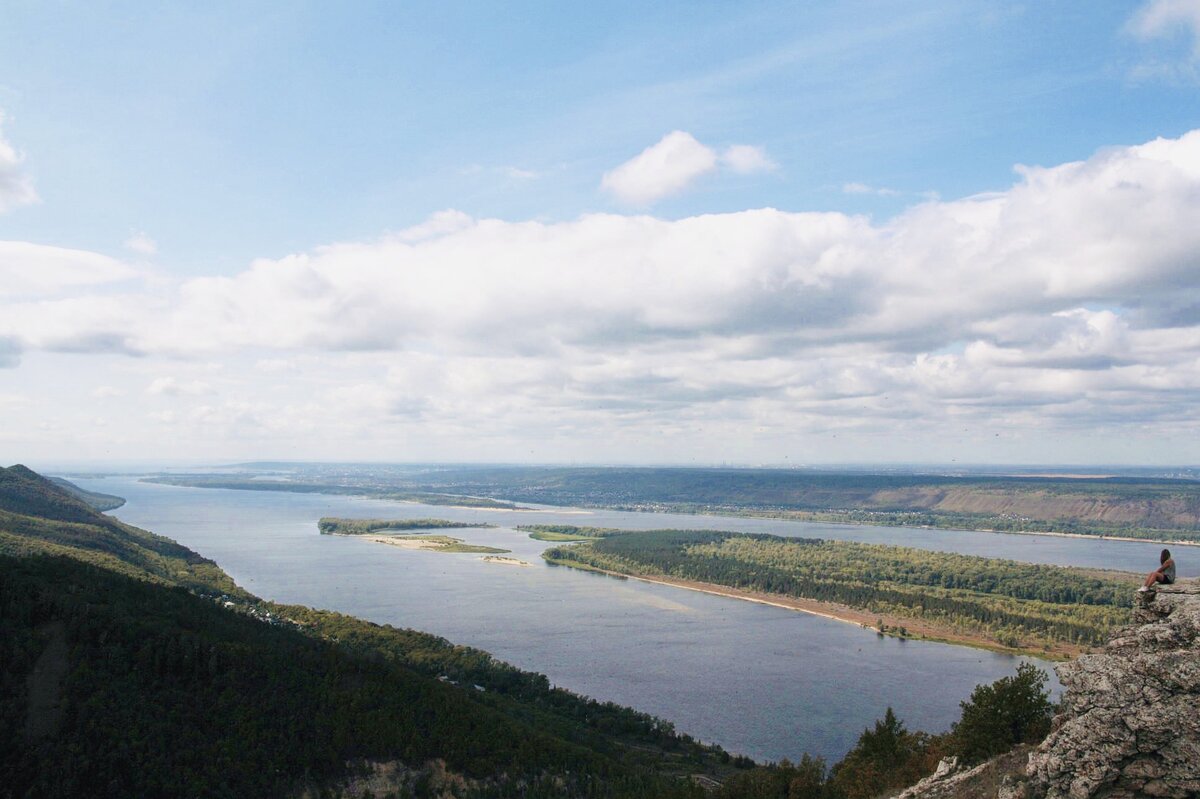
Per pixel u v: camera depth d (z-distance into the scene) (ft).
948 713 646.74
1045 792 174.81
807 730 611.47
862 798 329.31
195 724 402.52
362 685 479.82
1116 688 163.32
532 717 564.30
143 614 495.41
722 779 482.69
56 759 353.10
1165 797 155.63
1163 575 180.45
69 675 396.98
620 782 442.09
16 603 435.53
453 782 425.28
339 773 409.90
